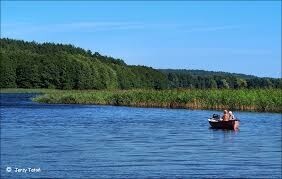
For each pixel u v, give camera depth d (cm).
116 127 5884
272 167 3328
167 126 6044
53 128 5656
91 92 11331
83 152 3859
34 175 2992
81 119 6925
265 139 4825
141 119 7019
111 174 3055
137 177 2986
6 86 18688
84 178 2936
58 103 10888
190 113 8094
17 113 7825
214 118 6056
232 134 5241
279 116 7431
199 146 4306
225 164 3419
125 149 4059
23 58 19562
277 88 9006
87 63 19788
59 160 3488
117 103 10269
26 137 4756
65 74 19188
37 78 18938
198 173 3116
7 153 3762
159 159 3581
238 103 8412
